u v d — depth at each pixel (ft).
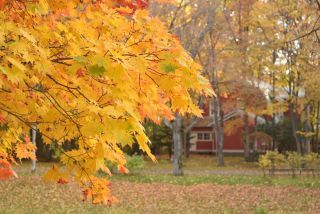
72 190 43.52
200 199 43.96
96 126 6.75
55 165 9.48
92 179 11.21
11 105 7.66
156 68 7.64
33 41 6.59
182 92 8.25
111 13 8.20
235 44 86.12
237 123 117.08
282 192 49.49
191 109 8.57
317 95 81.00
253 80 92.07
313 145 104.63
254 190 51.26
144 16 8.10
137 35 8.07
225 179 63.98
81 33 7.47
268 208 39.09
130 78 6.99
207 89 7.88
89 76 7.49
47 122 7.72
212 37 86.99
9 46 6.46
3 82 6.95
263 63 85.87
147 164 98.99
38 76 7.54
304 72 76.43
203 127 141.49
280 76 88.63
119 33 8.09
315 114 96.02
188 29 66.03
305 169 68.54
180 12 64.64
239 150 137.59
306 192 49.47
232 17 85.25
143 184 55.36
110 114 6.59
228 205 40.70
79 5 8.48
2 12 7.03
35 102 7.66
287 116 129.70
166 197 44.57
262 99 94.99
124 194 45.34
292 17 74.69
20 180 48.14
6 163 11.28
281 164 71.97
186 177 66.64
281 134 114.52
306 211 37.76
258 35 83.51
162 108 8.98
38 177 52.08
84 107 7.09
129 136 6.67
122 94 7.17
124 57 6.95
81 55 7.07
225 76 91.76
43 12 7.35
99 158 7.76
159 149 119.75
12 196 38.83
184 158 116.67
